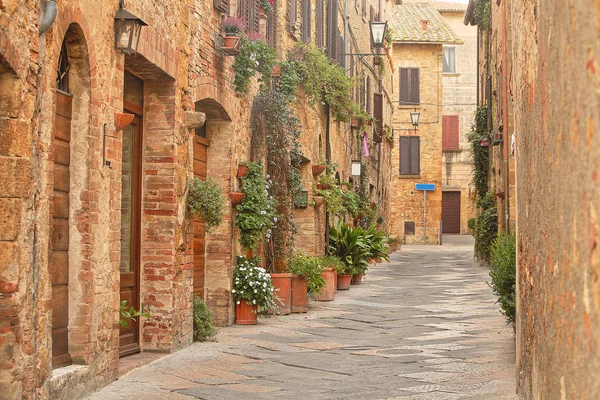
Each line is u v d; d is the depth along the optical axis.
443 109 59.34
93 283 8.88
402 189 54.44
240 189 15.35
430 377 10.10
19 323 7.04
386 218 45.06
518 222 9.02
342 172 27.88
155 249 11.71
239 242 15.41
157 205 11.72
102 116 9.16
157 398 8.70
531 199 6.68
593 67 3.21
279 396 9.00
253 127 16.41
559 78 4.09
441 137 54.31
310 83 20.22
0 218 6.98
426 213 54.12
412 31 54.31
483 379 9.87
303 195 20.83
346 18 28.20
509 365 10.81
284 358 11.54
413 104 54.41
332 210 22.70
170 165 11.73
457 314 16.98
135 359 10.92
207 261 14.73
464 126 59.28
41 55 7.44
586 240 3.40
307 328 14.75
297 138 19.59
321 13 24.00
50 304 7.76
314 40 23.14
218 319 14.74
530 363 7.14
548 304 4.89
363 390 9.34
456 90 59.34
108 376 9.37
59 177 8.62
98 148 9.04
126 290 11.32
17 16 6.89
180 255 12.03
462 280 26.17
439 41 53.53
